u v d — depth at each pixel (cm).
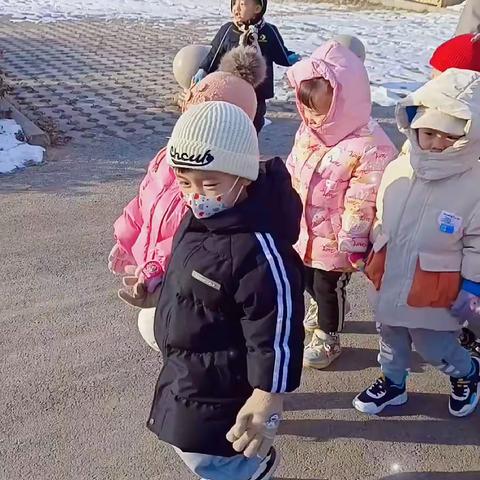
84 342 380
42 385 343
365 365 360
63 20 1509
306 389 341
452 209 273
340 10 1644
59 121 754
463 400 320
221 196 204
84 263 463
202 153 199
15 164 619
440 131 262
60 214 532
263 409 201
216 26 1441
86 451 302
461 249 278
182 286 212
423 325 291
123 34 1341
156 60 1094
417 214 279
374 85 921
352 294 431
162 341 224
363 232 302
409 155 283
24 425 316
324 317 349
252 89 283
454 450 304
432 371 355
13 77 964
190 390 218
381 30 1359
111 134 717
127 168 626
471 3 462
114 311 410
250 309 200
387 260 289
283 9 1652
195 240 212
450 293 281
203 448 223
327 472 291
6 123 689
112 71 1010
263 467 241
